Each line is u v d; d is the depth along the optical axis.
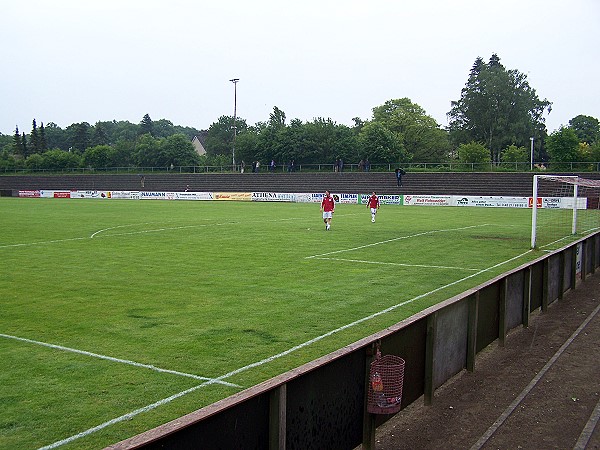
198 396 7.27
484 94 90.94
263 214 40.84
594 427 6.59
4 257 19.45
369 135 76.62
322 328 10.48
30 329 10.43
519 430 6.53
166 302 12.62
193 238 25.25
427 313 7.19
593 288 15.02
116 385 7.64
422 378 7.27
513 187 56.28
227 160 86.62
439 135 95.75
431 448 6.09
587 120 112.12
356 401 5.95
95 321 10.98
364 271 16.72
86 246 22.44
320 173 67.00
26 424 6.47
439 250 21.42
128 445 3.60
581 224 32.69
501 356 9.29
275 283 14.84
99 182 78.44
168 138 87.38
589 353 9.42
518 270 10.59
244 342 9.60
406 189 60.19
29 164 90.19
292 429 4.98
